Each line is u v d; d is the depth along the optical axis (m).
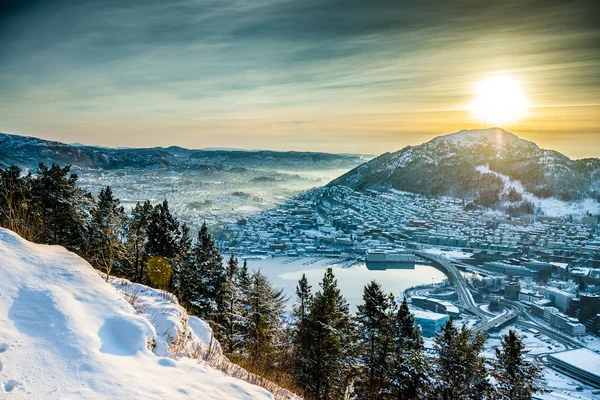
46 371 3.96
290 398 7.34
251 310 26.33
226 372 6.88
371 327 24.95
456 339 24.58
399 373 24.09
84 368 4.18
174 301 8.77
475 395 24.23
